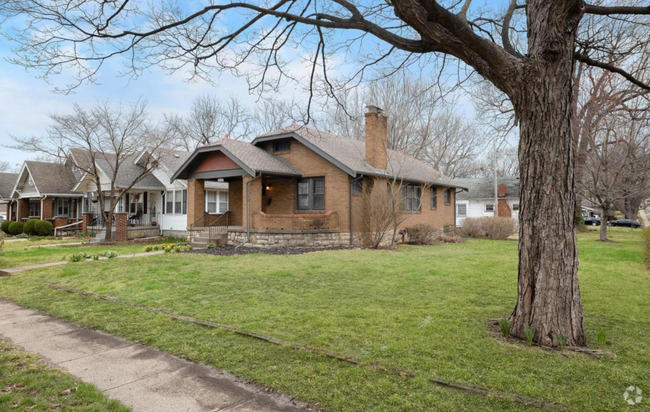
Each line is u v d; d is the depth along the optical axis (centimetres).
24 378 381
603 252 1374
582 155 1770
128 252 1494
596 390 334
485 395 329
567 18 427
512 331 468
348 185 1560
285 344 455
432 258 1186
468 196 3319
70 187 2736
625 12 490
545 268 441
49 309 657
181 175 1784
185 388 358
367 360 402
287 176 1675
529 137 451
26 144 1795
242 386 361
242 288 765
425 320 530
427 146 3306
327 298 674
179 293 728
